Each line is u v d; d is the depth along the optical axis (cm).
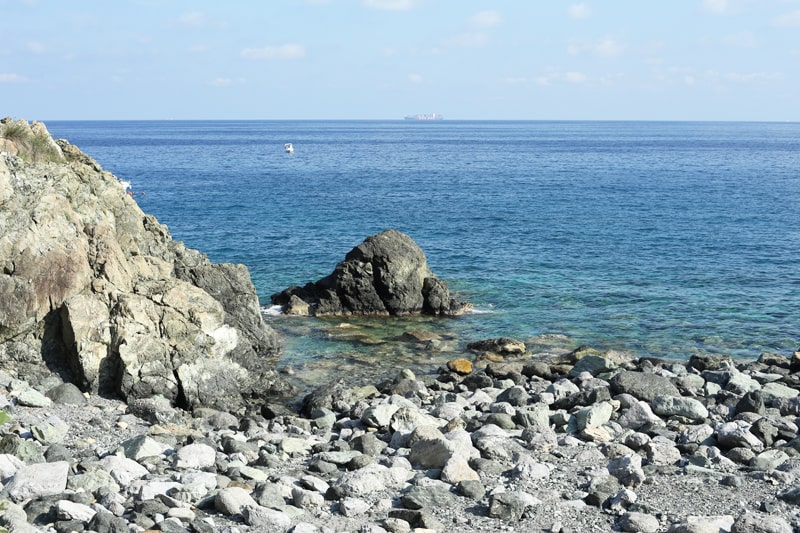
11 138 2898
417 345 3328
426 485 1430
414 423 1923
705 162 16638
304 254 5381
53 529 1160
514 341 3206
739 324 3688
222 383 2488
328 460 1623
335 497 1398
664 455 1686
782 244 5894
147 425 1992
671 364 2858
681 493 1455
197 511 1277
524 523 1298
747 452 1698
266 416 2370
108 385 2359
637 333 3534
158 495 1293
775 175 12912
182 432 1869
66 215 2536
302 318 3816
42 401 2044
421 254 4016
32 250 2358
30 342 2355
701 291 4338
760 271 4897
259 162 16000
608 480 1475
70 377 2367
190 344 2452
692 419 2081
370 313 3912
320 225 6756
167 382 2386
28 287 2312
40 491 1289
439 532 1249
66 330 2362
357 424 2066
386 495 1411
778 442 1812
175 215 7300
